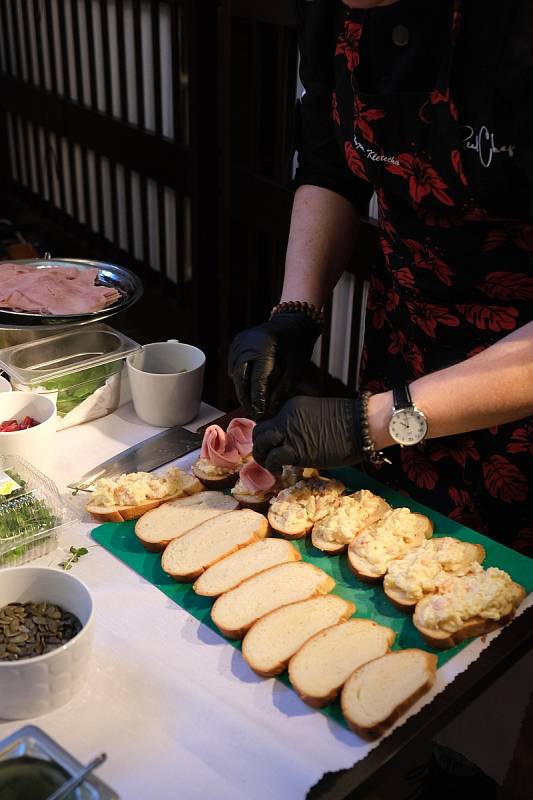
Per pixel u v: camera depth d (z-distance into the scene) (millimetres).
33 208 3777
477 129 1070
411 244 1258
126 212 3047
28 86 3354
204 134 2430
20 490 1111
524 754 1518
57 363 1374
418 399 1034
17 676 827
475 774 1263
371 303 1491
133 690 892
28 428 1210
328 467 1104
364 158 1225
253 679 911
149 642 953
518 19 991
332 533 1101
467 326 1287
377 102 1148
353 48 1172
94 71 2936
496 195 1111
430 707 876
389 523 1101
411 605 995
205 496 1197
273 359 1220
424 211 1210
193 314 2732
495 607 972
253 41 2115
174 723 856
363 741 842
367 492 1159
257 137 2236
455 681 907
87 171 3230
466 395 1020
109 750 825
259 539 1116
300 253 1376
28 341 1466
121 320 1963
